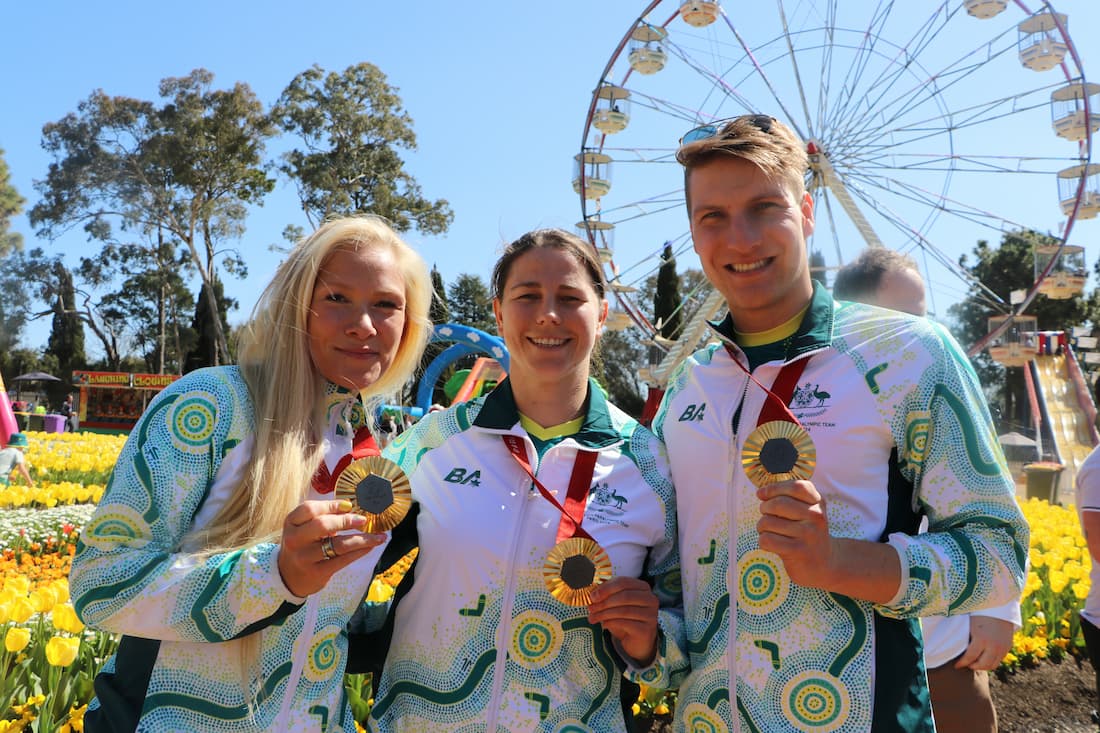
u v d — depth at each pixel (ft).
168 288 167.84
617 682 7.23
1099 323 151.74
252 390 6.58
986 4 58.18
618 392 153.48
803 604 6.22
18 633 10.57
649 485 7.46
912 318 6.59
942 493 6.20
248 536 6.23
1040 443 81.66
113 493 6.04
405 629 7.22
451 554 7.05
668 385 8.11
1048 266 61.31
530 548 7.03
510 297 7.46
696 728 6.73
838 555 5.72
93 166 141.28
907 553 5.85
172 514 6.07
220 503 6.30
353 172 141.38
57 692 10.32
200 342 159.22
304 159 141.69
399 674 7.19
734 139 6.64
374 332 6.90
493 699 6.78
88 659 11.28
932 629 8.82
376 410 8.25
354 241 6.97
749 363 6.95
